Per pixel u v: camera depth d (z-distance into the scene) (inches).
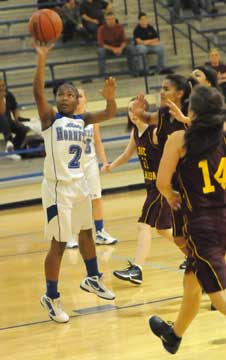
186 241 229.9
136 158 713.6
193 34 907.4
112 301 341.7
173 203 232.5
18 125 699.4
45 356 274.8
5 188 675.4
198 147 220.7
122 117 766.5
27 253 471.5
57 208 305.1
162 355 265.1
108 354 270.8
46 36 297.0
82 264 426.0
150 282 370.3
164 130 309.0
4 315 334.6
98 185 462.6
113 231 516.7
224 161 225.9
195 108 221.6
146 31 826.2
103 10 855.7
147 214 359.6
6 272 421.7
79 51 850.8
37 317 327.9
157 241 473.7
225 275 221.1
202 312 311.7
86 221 319.3
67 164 306.0
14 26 866.8
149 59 864.3
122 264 417.4
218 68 743.1
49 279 313.7
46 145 306.2
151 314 317.4
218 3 948.0
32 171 698.8
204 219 223.8
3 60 831.1
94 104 779.4
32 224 577.0
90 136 444.5
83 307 336.2
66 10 857.5
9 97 705.6
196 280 231.0
